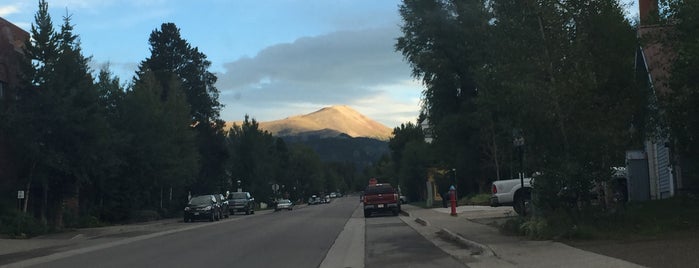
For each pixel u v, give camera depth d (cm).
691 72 1335
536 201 1462
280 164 10325
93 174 2775
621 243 1217
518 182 2200
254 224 2834
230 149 7212
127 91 3659
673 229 1332
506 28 1467
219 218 3725
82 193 3253
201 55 6322
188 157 4306
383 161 15650
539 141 1434
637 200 1969
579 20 1438
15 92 2536
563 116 1391
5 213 2386
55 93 2498
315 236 1994
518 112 1434
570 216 1432
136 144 3478
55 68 2544
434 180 5772
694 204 1602
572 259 1059
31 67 2517
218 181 5978
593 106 1402
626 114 1399
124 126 3478
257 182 7288
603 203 1468
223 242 1830
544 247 1254
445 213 2894
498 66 1473
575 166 1362
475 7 3681
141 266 1268
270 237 1973
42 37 2569
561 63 1418
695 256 980
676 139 1495
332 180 17375
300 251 1513
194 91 6084
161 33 6194
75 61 2617
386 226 2431
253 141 7300
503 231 1650
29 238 2259
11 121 2402
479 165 4172
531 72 1431
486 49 1575
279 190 9738
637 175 2044
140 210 3762
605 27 1423
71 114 2502
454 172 4316
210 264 1279
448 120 4059
